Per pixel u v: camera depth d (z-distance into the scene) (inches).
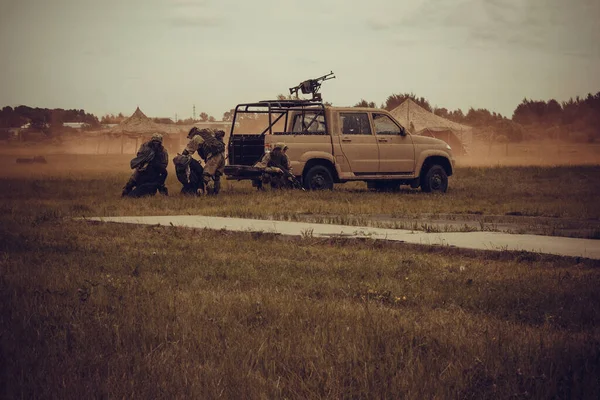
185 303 340.8
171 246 552.7
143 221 703.7
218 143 1021.2
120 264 460.1
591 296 371.2
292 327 300.4
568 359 255.0
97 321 306.2
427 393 223.0
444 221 751.7
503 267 463.2
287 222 701.9
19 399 220.2
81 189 1184.8
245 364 249.8
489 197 1079.0
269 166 1077.8
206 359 258.5
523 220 765.3
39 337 283.1
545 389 226.4
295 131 1179.3
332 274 432.1
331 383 231.6
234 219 729.6
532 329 305.1
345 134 1138.0
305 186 1112.8
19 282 392.2
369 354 260.5
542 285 397.4
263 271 440.8
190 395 222.1
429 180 1192.8
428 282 408.2
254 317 312.8
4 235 596.7
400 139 1170.0
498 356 259.1
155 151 1004.6
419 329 297.7
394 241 557.6
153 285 390.6
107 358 257.8
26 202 928.9
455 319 319.6
